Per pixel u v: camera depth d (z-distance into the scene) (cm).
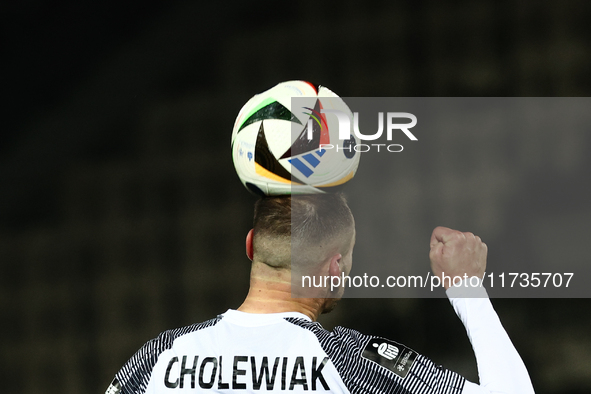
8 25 1650
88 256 1335
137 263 1312
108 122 1496
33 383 1174
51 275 1320
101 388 1149
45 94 1561
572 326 1074
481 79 1361
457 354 1050
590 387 995
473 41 1384
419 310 1098
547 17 1356
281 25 1499
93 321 1245
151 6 1602
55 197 1432
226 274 1271
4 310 1280
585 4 1338
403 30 1423
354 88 1423
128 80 1531
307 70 1455
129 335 1216
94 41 1594
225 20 1552
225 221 1332
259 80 1488
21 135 1520
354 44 1451
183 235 1334
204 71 1509
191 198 1374
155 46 1561
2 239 1375
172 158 1440
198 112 1471
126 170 1441
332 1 1483
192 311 1235
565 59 1330
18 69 1587
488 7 1387
